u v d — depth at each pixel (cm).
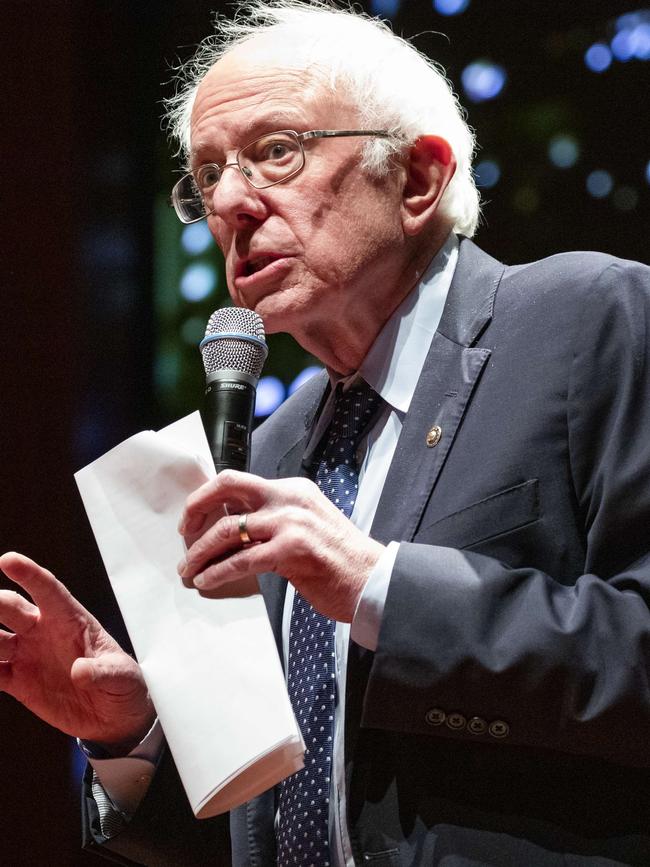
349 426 559
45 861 914
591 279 503
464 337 527
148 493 471
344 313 546
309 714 507
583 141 982
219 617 448
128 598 462
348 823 462
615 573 459
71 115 936
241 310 515
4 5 939
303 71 551
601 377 476
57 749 923
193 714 435
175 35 991
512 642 430
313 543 435
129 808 555
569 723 428
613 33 983
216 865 550
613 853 432
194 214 603
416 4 1009
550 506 471
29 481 925
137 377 988
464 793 449
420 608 439
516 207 988
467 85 1001
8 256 933
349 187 541
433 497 490
